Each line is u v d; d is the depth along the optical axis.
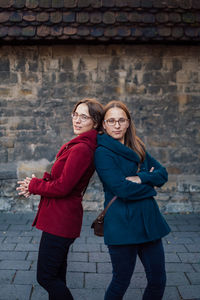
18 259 3.22
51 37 4.50
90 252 3.44
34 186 1.92
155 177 2.00
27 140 5.06
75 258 3.28
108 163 1.91
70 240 1.97
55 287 1.93
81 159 1.91
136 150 2.06
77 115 2.09
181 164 5.14
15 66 4.99
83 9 4.55
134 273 2.94
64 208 1.94
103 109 2.10
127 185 1.87
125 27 4.52
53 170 2.01
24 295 2.51
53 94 5.04
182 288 2.67
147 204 1.95
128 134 2.10
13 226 4.32
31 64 4.99
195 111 5.10
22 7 4.50
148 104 5.08
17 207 5.03
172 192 5.11
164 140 5.12
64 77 5.02
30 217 4.77
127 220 1.89
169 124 5.11
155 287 1.96
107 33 4.50
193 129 5.12
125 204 1.93
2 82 5.00
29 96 5.04
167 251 3.52
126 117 2.03
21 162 5.06
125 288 1.93
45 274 1.93
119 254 1.90
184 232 4.18
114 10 4.55
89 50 4.99
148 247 1.96
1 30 4.47
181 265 3.15
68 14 4.52
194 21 4.59
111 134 2.02
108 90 5.05
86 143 1.97
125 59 5.02
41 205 2.03
